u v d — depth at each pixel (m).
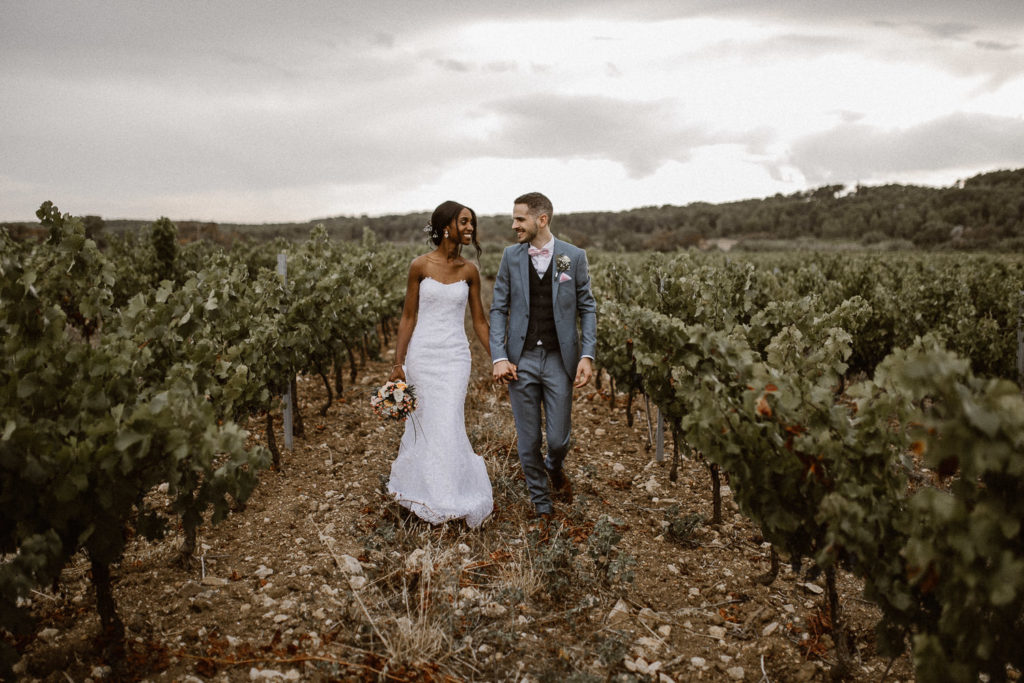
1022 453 1.67
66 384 2.53
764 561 3.72
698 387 3.22
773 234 121.44
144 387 3.18
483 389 7.22
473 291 4.11
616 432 6.14
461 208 3.89
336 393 7.54
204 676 2.61
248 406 4.23
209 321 4.41
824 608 3.19
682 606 3.29
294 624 2.95
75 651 2.74
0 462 2.15
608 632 3.05
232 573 3.34
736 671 2.79
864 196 135.75
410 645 2.80
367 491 4.45
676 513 4.14
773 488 2.62
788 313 5.13
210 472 2.47
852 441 2.43
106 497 2.38
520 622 3.07
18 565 2.17
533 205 3.68
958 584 1.92
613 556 3.60
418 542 3.73
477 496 4.00
